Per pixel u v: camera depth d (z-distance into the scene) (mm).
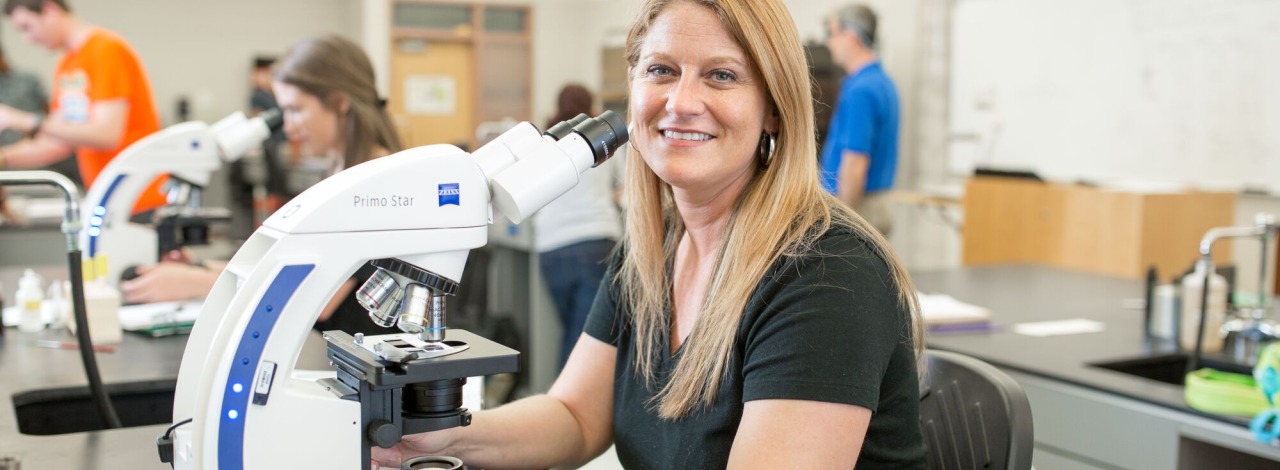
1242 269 4445
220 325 983
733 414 1233
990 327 2527
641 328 1413
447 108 9188
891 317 1177
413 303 1025
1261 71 4352
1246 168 4441
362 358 1022
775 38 1220
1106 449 1984
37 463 1274
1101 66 5027
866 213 4492
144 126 3510
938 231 6004
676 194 1372
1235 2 4426
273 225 1001
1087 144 5129
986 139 5660
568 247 4074
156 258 2533
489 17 9219
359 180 973
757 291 1214
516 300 5066
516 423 1415
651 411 1362
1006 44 5500
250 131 2498
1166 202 3965
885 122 4383
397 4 8797
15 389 1679
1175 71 4699
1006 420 1376
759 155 1316
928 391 1517
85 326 1586
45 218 4375
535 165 1043
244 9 8703
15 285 2754
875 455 1218
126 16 8281
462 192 1008
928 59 5969
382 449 1253
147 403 1812
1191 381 1867
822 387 1104
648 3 1283
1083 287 3178
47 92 7773
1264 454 1708
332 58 2377
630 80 1354
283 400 986
